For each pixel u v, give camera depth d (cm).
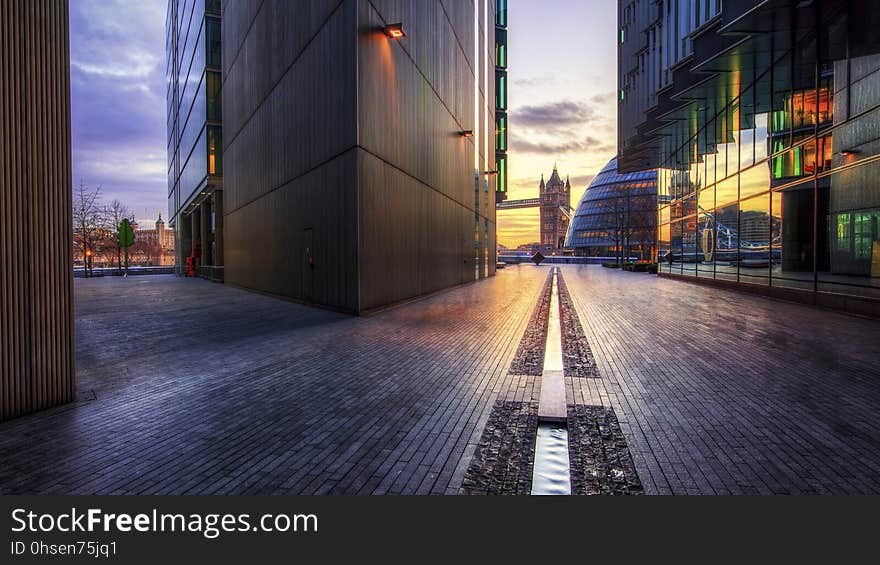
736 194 1925
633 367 680
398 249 1524
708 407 502
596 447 404
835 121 1269
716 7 1492
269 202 1912
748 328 993
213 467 375
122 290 2403
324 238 1410
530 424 462
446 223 2152
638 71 2681
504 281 2902
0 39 492
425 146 1809
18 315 504
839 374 624
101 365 729
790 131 1491
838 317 1139
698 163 2428
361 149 1246
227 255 2755
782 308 1336
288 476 359
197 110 3397
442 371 671
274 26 1795
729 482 341
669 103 2189
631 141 2888
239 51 2323
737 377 617
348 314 1283
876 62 1106
